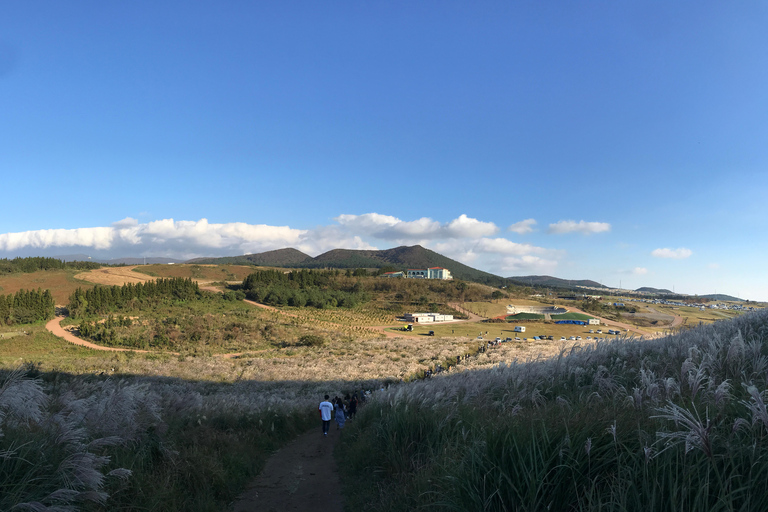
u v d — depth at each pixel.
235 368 43.25
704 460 2.76
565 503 3.15
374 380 36.88
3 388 4.41
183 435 8.11
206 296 123.44
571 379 8.36
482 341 80.62
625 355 9.38
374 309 135.75
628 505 2.72
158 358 53.25
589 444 3.13
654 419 3.66
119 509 4.79
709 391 4.57
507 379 8.82
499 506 3.35
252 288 141.12
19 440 3.97
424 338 87.44
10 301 83.75
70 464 3.97
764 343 8.32
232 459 8.01
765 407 2.82
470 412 6.56
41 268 165.12
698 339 9.60
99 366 37.38
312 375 39.72
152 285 113.56
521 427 3.89
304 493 7.17
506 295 182.00
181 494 5.96
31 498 3.59
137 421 6.52
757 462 2.52
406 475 5.82
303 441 12.07
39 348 63.16
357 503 6.13
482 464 3.57
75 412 5.55
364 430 9.73
